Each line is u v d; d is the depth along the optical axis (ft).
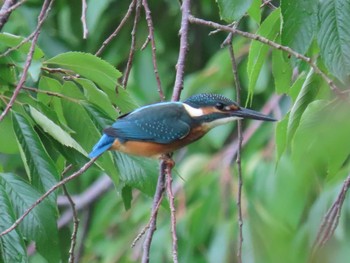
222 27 23.99
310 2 23.04
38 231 25.30
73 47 46.93
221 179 40.83
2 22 28.14
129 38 47.24
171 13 47.85
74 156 27.30
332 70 22.77
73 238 25.71
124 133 27.86
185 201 41.75
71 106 27.76
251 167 39.47
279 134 26.63
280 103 45.75
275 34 26.25
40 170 25.84
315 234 30.07
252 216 37.09
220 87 45.65
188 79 45.65
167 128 28.60
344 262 22.91
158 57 48.24
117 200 47.50
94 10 44.75
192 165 42.45
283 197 33.47
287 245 25.61
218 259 38.70
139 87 47.55
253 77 26.40
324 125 17.84
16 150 28.17
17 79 27.58
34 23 45.62
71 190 51.06
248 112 29.12
